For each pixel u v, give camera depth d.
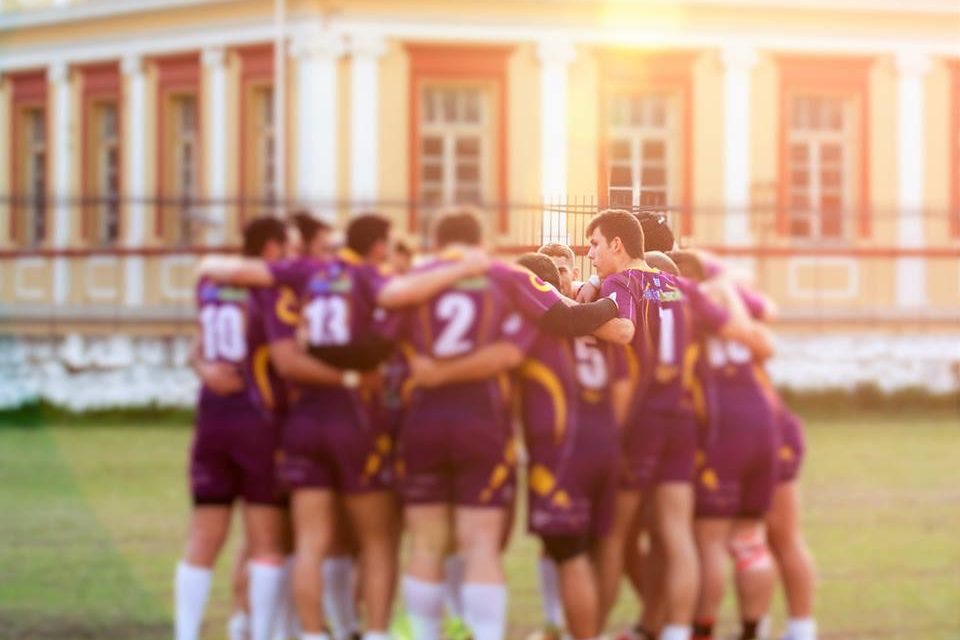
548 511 21.22
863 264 79.56
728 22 79.81
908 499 44.62
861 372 75.38
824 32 81.00
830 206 81.81
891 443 59.91
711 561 23.33
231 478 23.66
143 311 75.81
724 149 79.94
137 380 70.81
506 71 77.88
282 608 24.25
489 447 20.84
